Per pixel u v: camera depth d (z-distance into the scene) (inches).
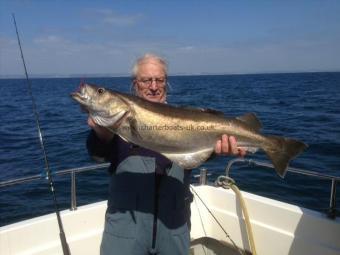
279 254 58.8
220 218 66.4
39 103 519.5
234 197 64.9
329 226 54.1
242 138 45.3
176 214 44.2
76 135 231.6
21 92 858.1
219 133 44.8
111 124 42.6
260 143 45.9
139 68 47.4
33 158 172.6
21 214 106.9
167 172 44.3
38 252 54.7
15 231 53.6
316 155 165.3
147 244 43.8
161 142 43.8
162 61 47.8
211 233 67.6
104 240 44.5
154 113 43.6
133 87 49.8
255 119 46.5
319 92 669.3
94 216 60.0
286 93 653.9
